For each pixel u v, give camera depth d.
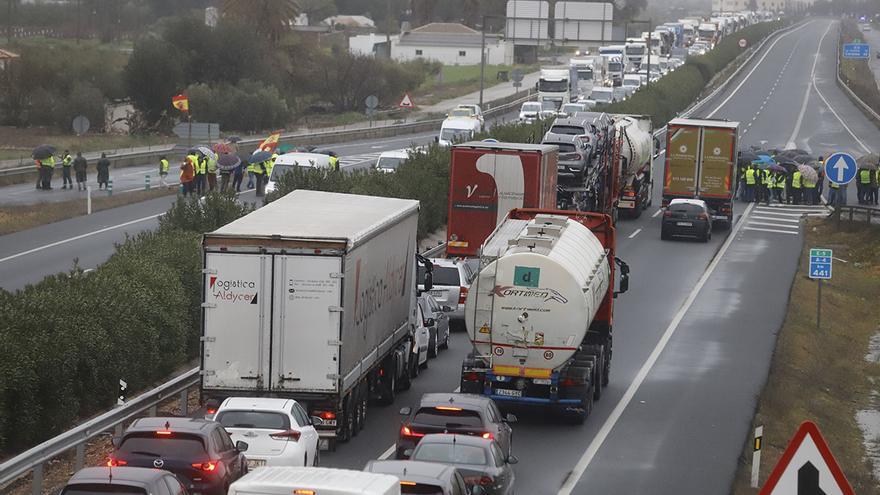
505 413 83.88
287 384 70.38
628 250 164.00
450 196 121.44
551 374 79.12
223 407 61.38
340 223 77.44
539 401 80.56
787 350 112.25
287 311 70.06
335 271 69.88
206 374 70.38
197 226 118.44
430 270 96.50
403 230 88.06
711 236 180.12
